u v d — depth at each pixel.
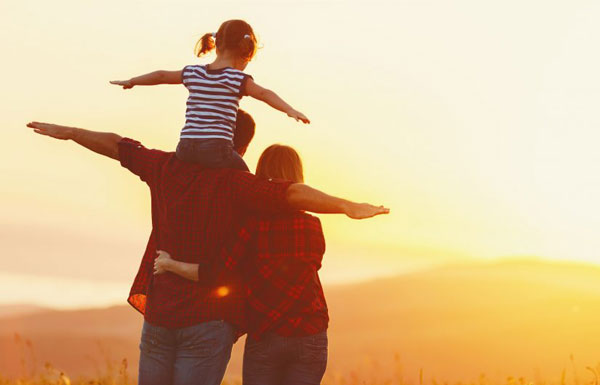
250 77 6.50
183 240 6.42
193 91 6.52
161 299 6.41
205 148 6.41
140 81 6.65
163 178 6.55
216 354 6.35
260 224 6.59
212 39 6.74
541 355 45.06
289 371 6.68
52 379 11.52
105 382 11.43
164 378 6.42
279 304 6.55
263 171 6.78
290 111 6.25
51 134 6.84
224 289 6.41
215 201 6.41
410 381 13.62
